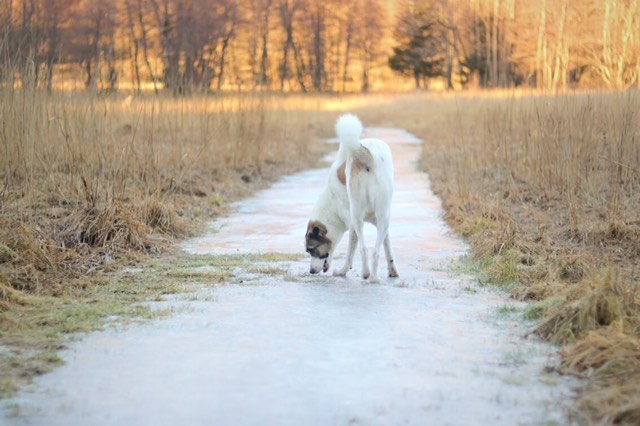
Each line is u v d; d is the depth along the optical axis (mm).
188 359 6016
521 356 6078
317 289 8414
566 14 35250
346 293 8234
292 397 5230
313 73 85812
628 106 13523
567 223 11219
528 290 7977
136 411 4992
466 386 5430
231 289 8398
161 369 5785
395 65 80375
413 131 37438
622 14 27812
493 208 12273
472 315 7320
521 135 17562
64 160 13328
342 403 5125
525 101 19625
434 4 76000
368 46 93875
